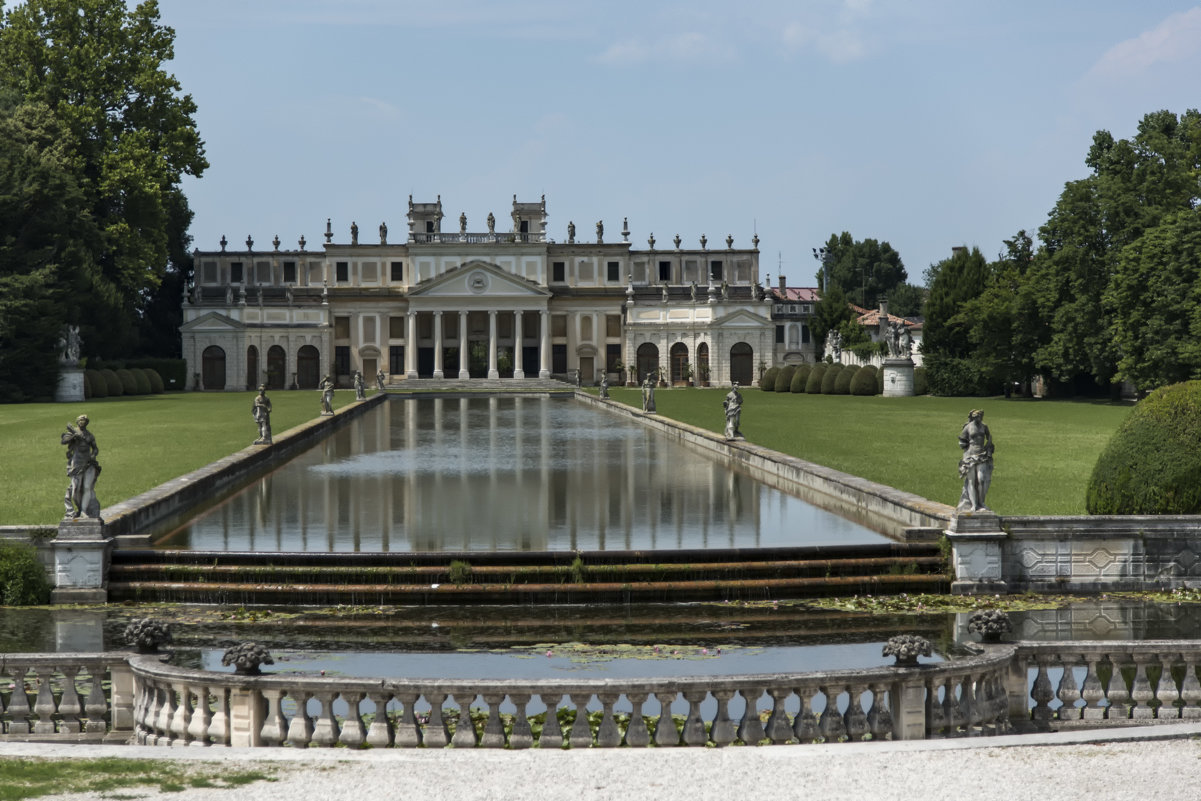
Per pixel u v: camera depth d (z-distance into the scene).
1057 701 17.52
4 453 48.94
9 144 90.38
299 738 14.94
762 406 90.31
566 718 16.12
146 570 26.16
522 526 31.33
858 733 14.98
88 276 93.31
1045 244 101.56
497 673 19.56
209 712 15.13
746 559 26.83
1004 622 16.61
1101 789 12.12
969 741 13.64
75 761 12.96
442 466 47.28
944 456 47.50
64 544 25.44
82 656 16.28
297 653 21.09
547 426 72.06
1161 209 86.31
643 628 23.11
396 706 17.52
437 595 25.39
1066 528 26.03
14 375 93.06
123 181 98.44
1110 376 91.88
